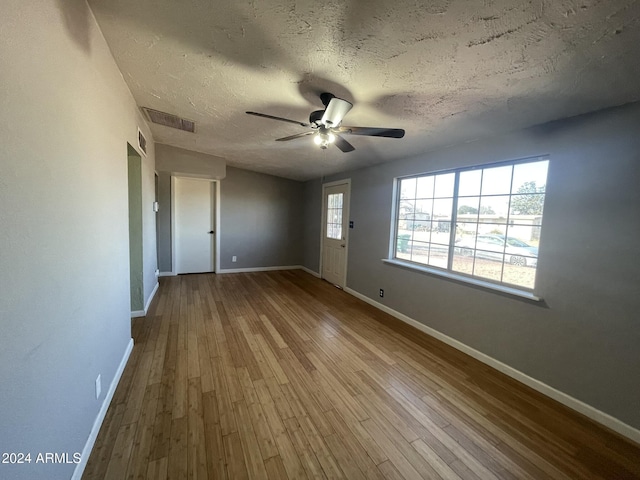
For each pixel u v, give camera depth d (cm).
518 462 150
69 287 120
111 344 188
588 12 107
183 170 434
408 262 345
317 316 351
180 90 225
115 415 172
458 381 221
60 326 112
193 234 555
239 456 147
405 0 113
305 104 225
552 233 202
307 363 240
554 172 201
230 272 583
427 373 230
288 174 575
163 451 147
